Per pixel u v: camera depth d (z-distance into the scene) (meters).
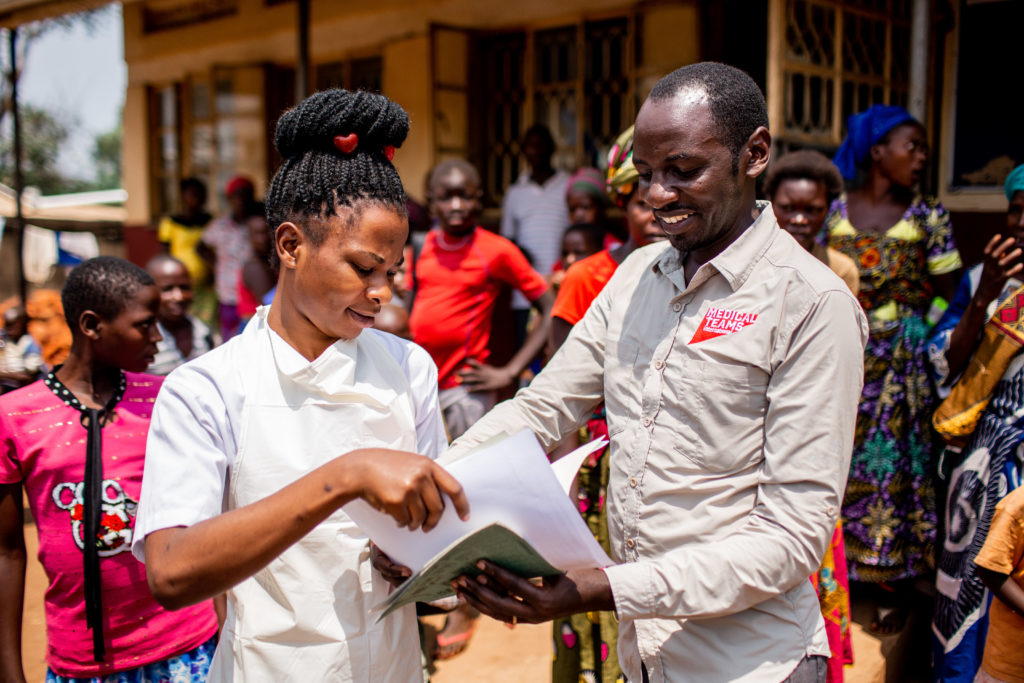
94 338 2.13
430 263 4.13
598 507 2.61
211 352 1.46
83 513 2.07
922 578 3.46
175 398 1.37
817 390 1.43
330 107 1.35
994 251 2.63
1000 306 2.68
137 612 2.10
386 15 6.84
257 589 1.42
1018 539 2.25
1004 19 4.00
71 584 2.08
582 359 1.80
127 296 2.13
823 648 1.56
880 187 3.38
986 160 4.11
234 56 8.02
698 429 1.51
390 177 1.40
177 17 8.56
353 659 1.42
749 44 5.96
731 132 1.47
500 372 3.88
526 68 6.22
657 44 5.62
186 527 1.27
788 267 1.50
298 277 1.39
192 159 8.47
